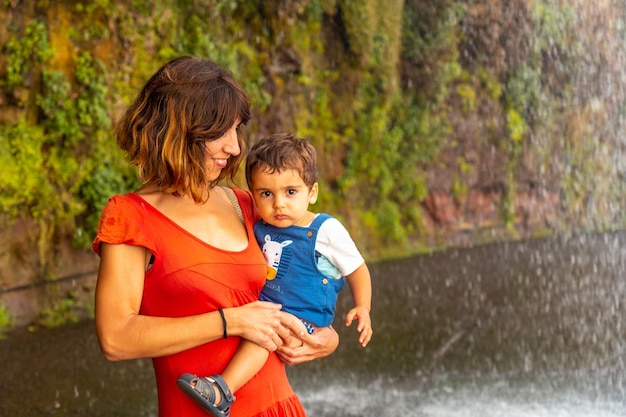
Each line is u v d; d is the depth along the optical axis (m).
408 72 15.62
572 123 18.33
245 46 12.76
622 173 19.06
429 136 15.63
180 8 11.41
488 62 16.86
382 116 14.95
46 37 9.53
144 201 2.18
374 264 13.70
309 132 13.88
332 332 2.65
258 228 2.73
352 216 14.24
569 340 8.70
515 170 17.20
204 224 2.26
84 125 9.83
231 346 2.25
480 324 9.52
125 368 7.57
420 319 9.77
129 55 10.36
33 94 9.54
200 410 2.22
